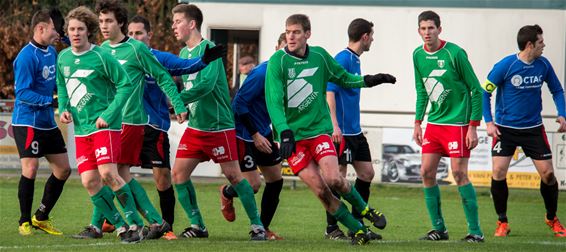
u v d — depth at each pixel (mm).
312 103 22500
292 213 35781
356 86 23016
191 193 26078
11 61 68562
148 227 25797
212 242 24344
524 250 23469
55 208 35625
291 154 21516
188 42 25594
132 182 25234
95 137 23062
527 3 47250
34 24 26797
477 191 46531
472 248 23562
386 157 44594
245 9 49000
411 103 48125
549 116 46875
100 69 23062
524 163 43750
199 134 25375
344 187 22531
